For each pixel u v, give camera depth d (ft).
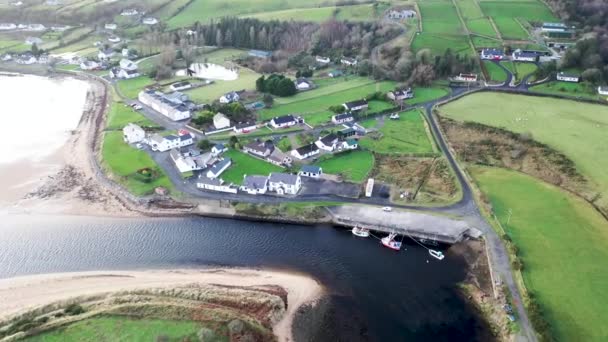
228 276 296.51
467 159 422.82
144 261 311.27
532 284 273.33
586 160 405.39
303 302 274.98
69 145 475.31
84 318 240.12
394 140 462.60
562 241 309.63
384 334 255.50
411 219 341.62
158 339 225.35
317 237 334.03
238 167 413.80
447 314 266.77
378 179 396.37
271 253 319.47
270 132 481.46
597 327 244.01
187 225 347.36
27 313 253.65
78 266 305.94
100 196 384.06
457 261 306.35
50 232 339.77
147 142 459.32
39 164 437.17
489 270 292.61
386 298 279.90
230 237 334.85
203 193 376.48
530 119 493.77
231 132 483.51
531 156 420.36
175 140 449.48
